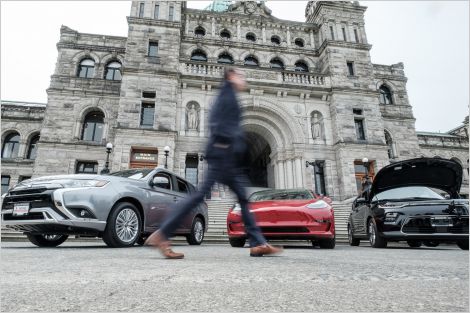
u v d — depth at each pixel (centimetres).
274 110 2178
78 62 2502
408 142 2750
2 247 575
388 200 755
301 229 643
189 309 131
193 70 2183
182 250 523
